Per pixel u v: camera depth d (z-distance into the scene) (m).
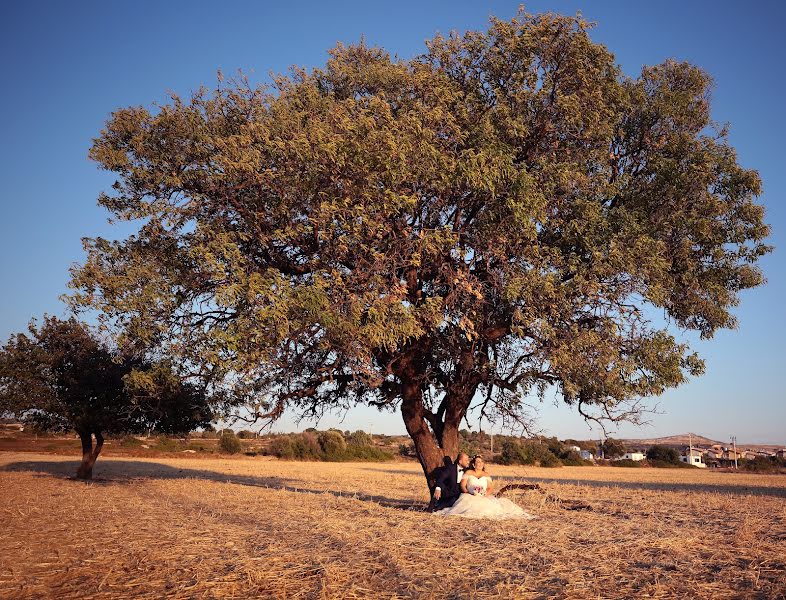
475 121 14.83
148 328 14.51
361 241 13.23
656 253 13.73
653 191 15.09
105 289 14.11
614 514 14.73
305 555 8.09
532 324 13.47
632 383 13.95
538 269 13.61
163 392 16.67
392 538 9.45
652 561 7.93
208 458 63.19
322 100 14.54
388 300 12.60
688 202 14.95
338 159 12.63
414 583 6.68
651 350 13.70
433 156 12.84
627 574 7.20
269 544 8.98
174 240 15.55
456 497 14.74
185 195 15.28
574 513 14.44
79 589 6.62
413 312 13.45
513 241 14.22
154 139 15.30
